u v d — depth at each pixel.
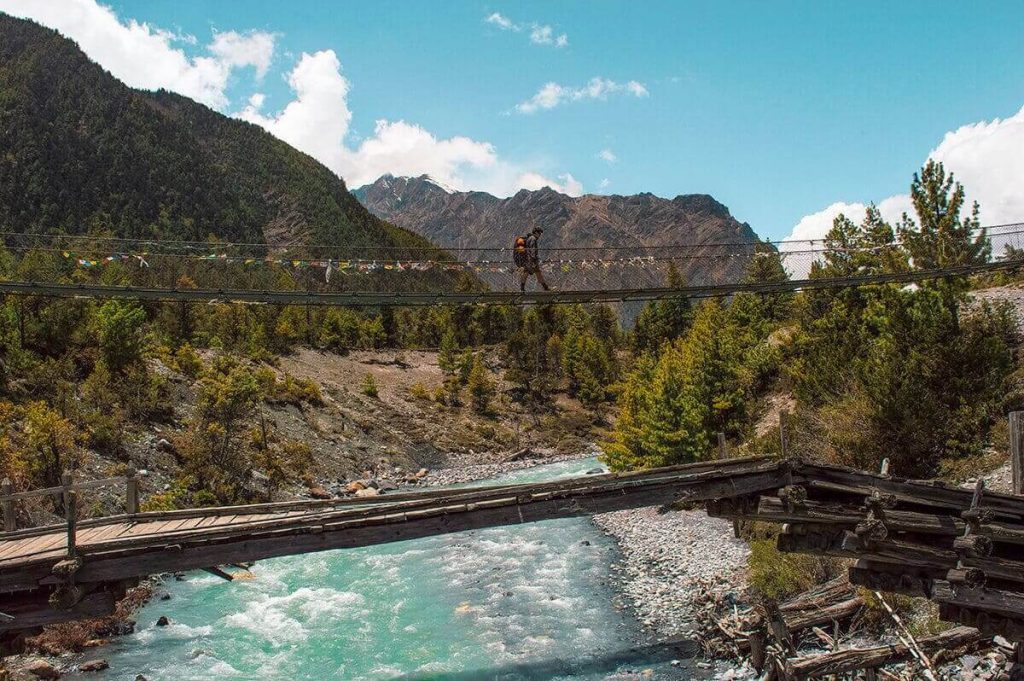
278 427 70.75
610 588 30.52
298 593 31.42
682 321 110.06
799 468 15.23
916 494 14.59
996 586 13.59
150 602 30.31
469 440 94.00
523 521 15.80
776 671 17.72
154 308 89.88
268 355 95.69
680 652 23.25
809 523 15.19
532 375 118.75
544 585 31.39
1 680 20.48
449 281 41.38
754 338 62.50
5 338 51.00
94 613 14.86
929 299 31.02
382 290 29.14
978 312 35.91
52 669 22.52
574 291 21.62
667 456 45.41
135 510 17.25
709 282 24.97
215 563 15.06
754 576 25.56
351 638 26.08
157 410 55.66
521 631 26.09
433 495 16.09
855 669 17.05
